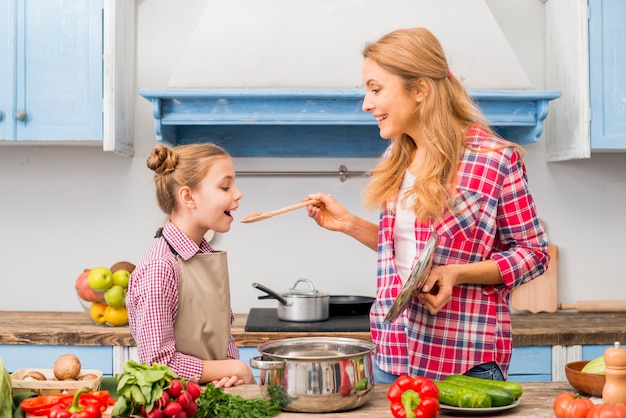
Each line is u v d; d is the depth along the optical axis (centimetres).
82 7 253
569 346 238
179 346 158
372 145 284
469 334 153
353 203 285
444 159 153
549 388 141
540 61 289
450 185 152
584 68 255
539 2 288
